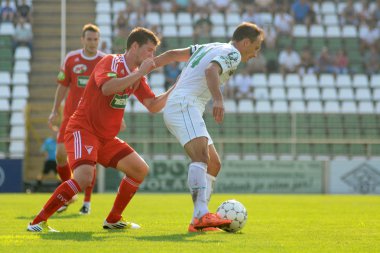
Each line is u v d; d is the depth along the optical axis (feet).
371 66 234.58
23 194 160.15
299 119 206.59
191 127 62.39
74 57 97.04
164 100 67.82
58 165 99.66
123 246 52.39
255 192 183.21
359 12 250.78
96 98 63.72
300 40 241.14
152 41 63.52
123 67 63.36
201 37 236.22
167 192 179.83
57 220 81.82
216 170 66.80
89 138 63.77
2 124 201.26
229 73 64.08
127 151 65.92
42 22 235.20
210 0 249.14
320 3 255.91
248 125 205.26
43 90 216.33
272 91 222.48
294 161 184.24
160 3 246.27
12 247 51.24
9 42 225.76
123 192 67.00
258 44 65.92
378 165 186.39
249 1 252.21
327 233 67.67
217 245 53.62
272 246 53.93
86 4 240.12
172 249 50.70
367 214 98.99
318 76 228.22
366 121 208.33
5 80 216.74
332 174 185.47
